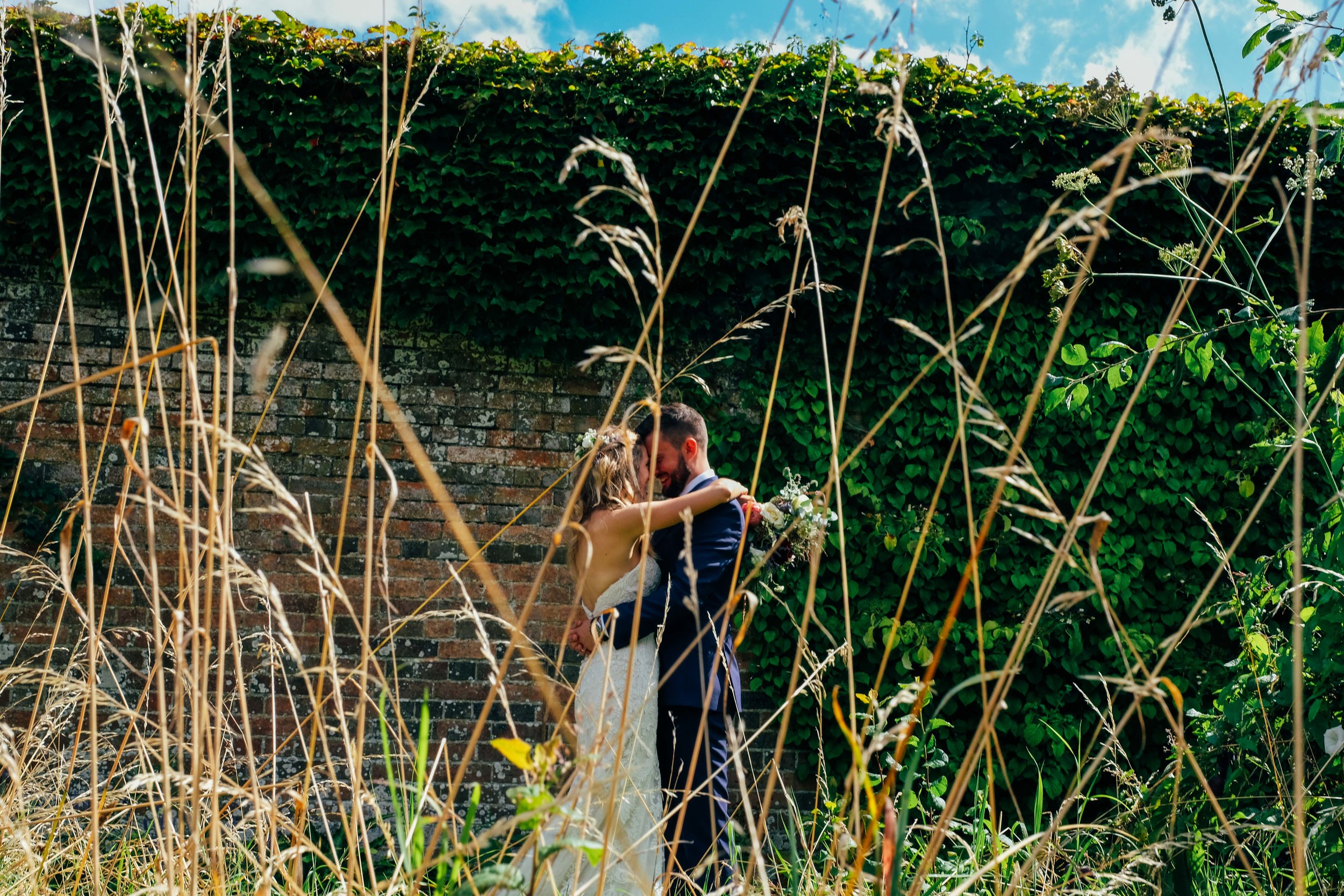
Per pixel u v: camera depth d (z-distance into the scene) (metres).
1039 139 4.20
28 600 3.82
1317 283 4.30
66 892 1.38
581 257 4.11
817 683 1.32
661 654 2.34
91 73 3.85
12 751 1.46
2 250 3.95
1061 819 1.23
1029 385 4.19
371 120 4.05
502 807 3.90
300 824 1.21
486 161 4.12
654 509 2.38
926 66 4.23
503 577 4.10
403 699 3.95
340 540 1.22
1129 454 4.15
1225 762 2.56
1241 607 2.56
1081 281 0.98
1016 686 3.93
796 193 4.20
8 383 3.95
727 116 4.21
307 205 4.05
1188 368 3.12
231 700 1.68
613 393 4.25
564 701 2.75
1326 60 1.09
